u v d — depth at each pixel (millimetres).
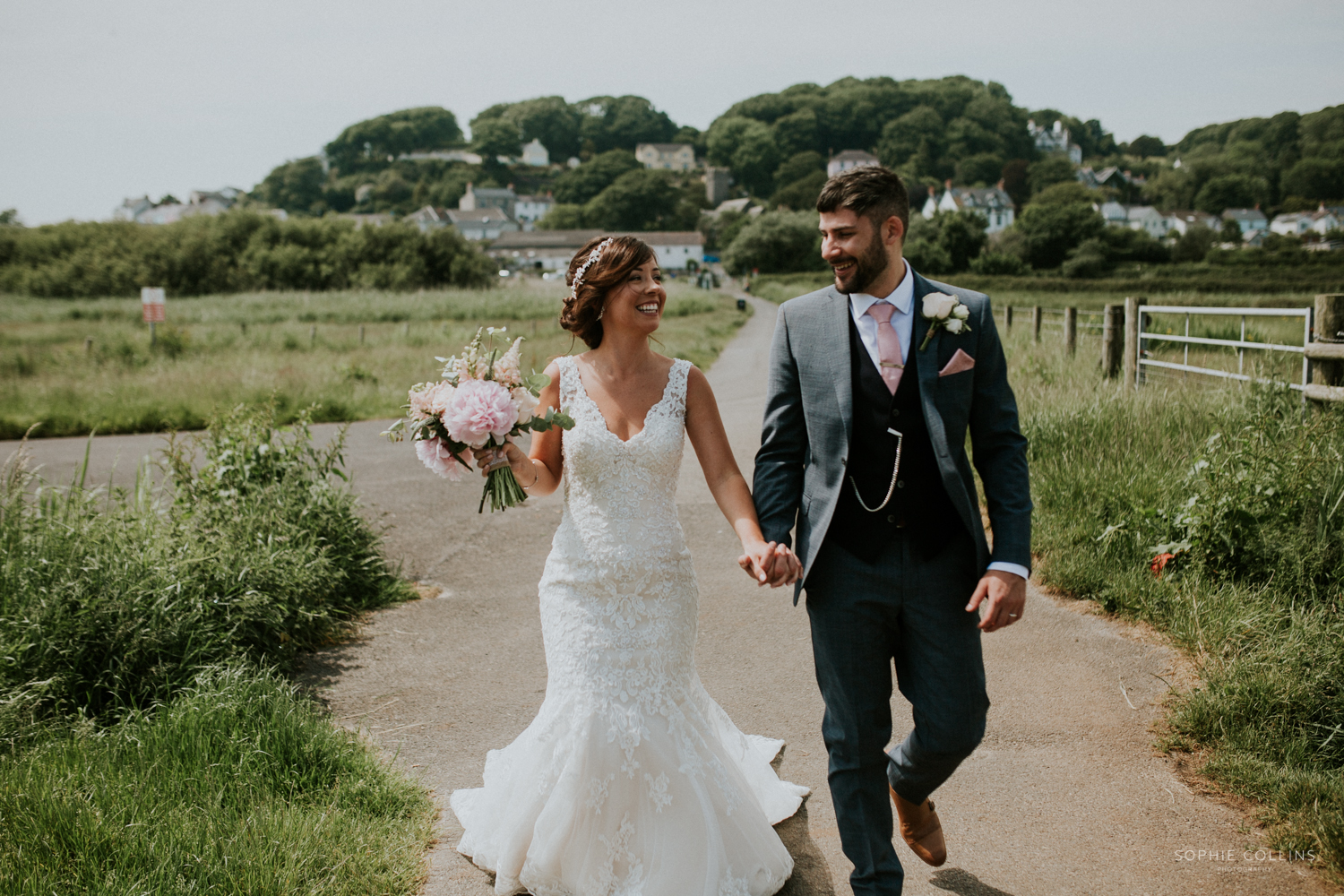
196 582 4203
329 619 4621
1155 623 4293
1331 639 3467
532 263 133125
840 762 2344
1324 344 5566
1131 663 3947
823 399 2373
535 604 5129
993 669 3982
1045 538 5242
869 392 2322
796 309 2494
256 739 3102
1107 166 196750
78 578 3961
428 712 3779
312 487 5445
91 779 2902
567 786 2469
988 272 77875
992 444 2361
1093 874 2578
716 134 193125
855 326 2377
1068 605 4648
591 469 2617
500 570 5773
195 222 57375
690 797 2479
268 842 2607
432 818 2959
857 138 191125
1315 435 4777
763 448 2537
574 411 2693
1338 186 146625
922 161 164375
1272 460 4582
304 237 57406
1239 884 2496
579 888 2486
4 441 11602
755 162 185750
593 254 2668
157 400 13234
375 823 2834
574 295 2689
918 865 2674
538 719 2605
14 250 55438
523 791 2549
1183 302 33531
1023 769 3186
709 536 6449
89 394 13953
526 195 188250
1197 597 4191
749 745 3029
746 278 81750
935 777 2391
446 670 4215
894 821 3004
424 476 8781
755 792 2971
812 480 2408
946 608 2289
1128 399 7227
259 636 4176
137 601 3855
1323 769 2992
